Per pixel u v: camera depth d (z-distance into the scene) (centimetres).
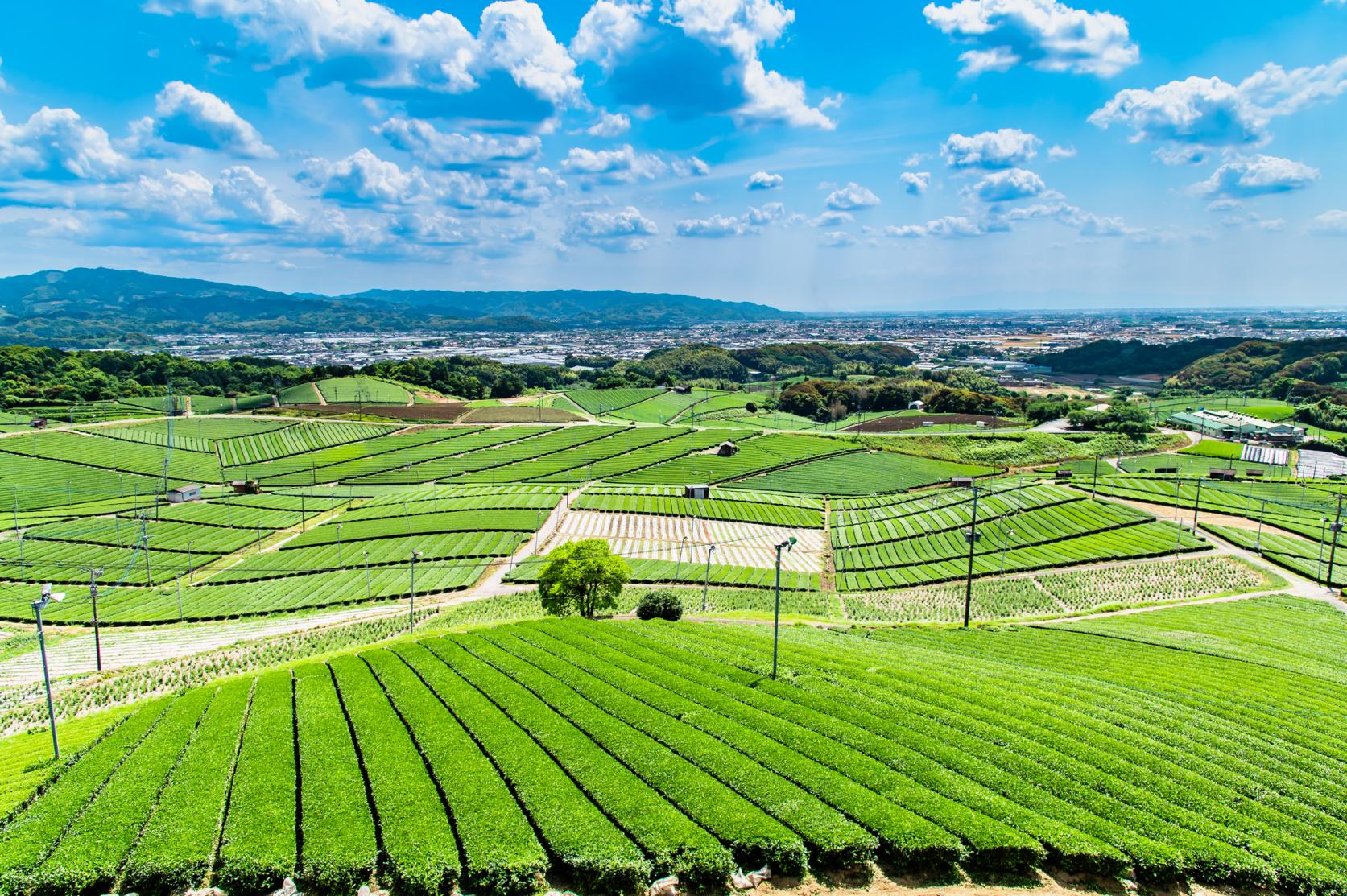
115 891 3136
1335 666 5931
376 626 8888
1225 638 6894
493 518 13762
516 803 3519
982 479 15875
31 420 19162
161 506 14862
